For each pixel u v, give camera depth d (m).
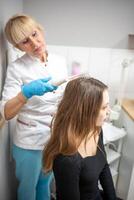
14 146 1.34
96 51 1.80
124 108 1.71
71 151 0.83
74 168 0.83
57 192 0.88
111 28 1.73
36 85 0.99
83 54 1.82
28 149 1.26
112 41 1.76
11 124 1.50
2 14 1.26
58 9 1.72
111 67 1.82
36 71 1.24
